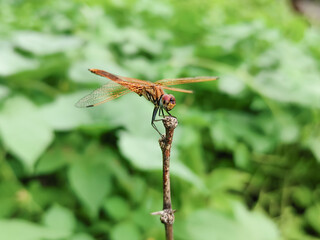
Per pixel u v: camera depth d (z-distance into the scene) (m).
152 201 0.32
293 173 0.41
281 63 0.47
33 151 0.30
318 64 0.51
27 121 0.32
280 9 0.91
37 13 0.57
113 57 0.47
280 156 0.42
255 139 0.39
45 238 0.27
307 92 0.40
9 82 0.38
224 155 0.42
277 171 0.41
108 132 0.35
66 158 0.33
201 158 0.39
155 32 0.52
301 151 0.41
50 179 0.36
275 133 0.40
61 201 0.33
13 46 0.43
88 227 0.30
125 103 0.36
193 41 0.54
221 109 0.43
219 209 0.33
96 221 0.31
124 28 0.53
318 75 0.48
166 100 0.18
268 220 0.32
